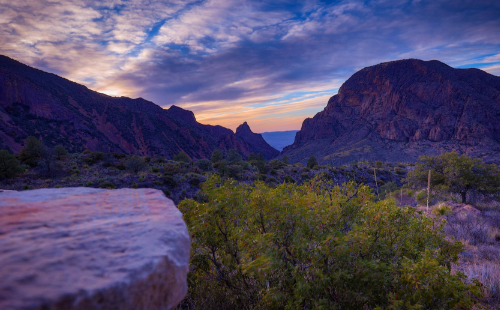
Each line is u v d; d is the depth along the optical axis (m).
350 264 3.27
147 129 190.00
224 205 4.09
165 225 1.14
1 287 0.54
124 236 1.00
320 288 3.09
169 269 0.89
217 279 4.43
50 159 47.66
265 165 66.69
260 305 3.74
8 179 42.69
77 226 1.04
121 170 51.75
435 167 19.02
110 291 0.66
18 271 0.63
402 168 66.75
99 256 0.82
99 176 47.06
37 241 0.85
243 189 4.65
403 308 2.88
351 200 4.34
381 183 33.78
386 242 3.90
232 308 4.23
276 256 3.31
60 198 1.39
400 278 3.09
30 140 52.16
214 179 4.44
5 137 117.00
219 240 4.26
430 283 2.83
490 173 16.86
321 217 3.93
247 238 3.92
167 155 177.12
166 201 1.49
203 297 4.32
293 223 3.85
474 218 11.67
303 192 5.24
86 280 0.67
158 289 0.84
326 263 3.29
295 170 67.50
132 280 0.74
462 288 2.81
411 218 4.22
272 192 4.16
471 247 8.41
